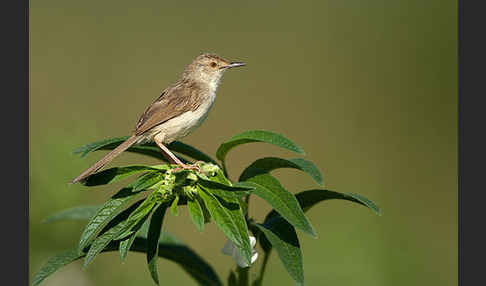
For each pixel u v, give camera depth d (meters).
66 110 13.15
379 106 15.17
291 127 14.60
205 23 17.03
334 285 10.58
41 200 9.04
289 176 13.70
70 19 16.14
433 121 15.02
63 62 14.76
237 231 4.44
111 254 10.20
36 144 9.52
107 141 5.51
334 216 12.36
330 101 15.32
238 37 16.62
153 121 7.20
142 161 12.44
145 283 10.14
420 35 17.03
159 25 16.58
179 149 5.57
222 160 5.44
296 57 16.44
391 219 12.36
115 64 15.09
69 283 9.06
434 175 13.73
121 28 16.11
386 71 15.98
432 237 11.87
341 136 14.66
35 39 15.30
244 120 14.62
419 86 15.88
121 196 4.74
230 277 5.21
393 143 14.48
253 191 4.73
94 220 4.59
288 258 4.54
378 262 11.05
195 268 5.55
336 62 16.41
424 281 10.55
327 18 17.97
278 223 4.89
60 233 8.97
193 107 7.58
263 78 15.78
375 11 17.97
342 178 13.57
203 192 4.63
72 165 9.36
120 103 14.00
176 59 15.55
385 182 13.52
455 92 15.50
